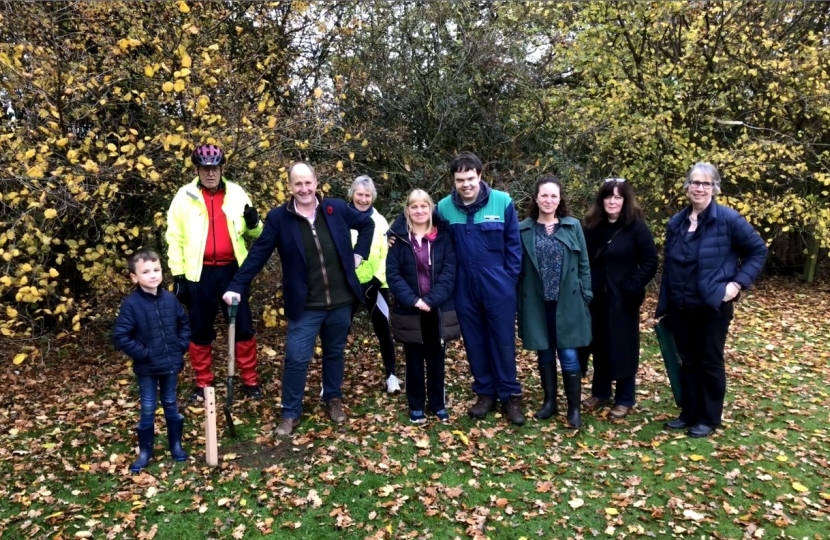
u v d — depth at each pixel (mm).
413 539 3070
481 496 3447
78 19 5254
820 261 11570
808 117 9164
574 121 7402
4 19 4770
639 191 8695
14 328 5441
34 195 4531
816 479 3625
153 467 3717
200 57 5301
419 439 4102
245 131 5160
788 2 8828
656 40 8617
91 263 5434
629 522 3217
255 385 4797
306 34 6973
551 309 4270
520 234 4254
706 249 3900
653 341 6648
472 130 7199
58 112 4680
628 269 4258
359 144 6574
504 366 4293
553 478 3635
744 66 8508
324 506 3346
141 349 3564
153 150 5035
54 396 5102
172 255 4359
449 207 4242
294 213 3990
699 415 4238
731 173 8367
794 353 6465
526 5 7902
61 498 3434
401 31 7074
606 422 4391
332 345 4293
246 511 3285
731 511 3275
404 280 4094
